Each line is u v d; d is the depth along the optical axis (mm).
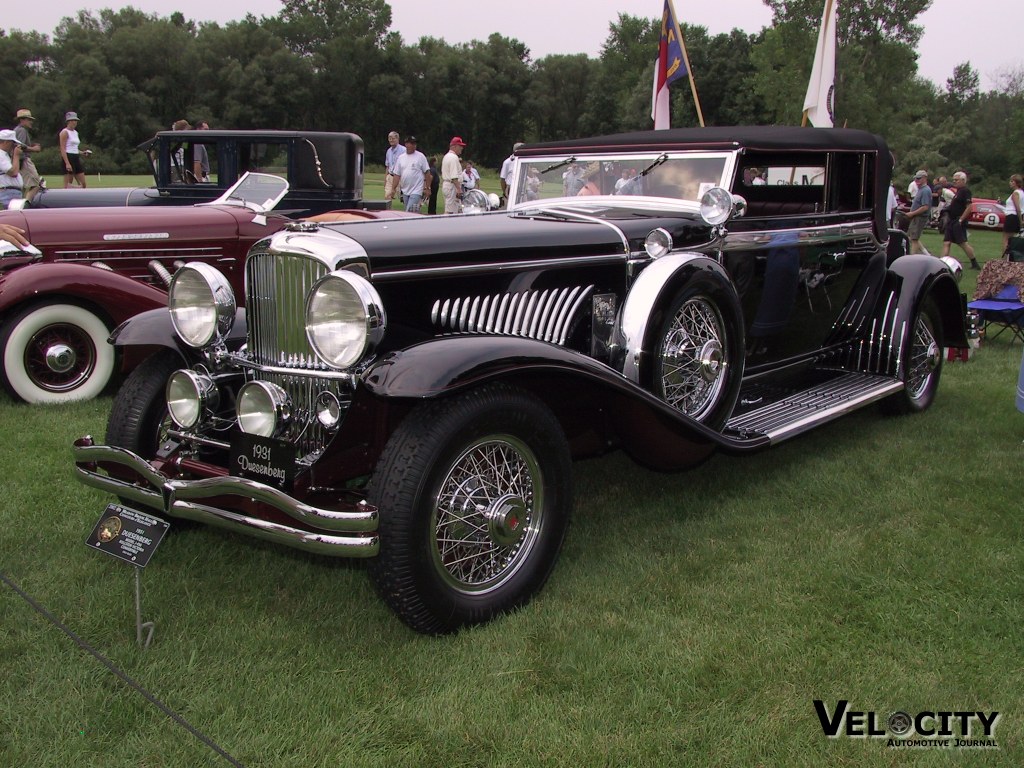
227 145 9359
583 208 4434
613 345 3707
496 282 3465
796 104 34531
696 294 3789
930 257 5488
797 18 36531
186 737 2336
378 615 3031
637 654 2775
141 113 57125
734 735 2379
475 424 2779
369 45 62812
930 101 63594
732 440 3742
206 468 3107
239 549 3559
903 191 22672
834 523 3850
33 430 5012
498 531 2924
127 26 65438
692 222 4031
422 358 2711
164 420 3502
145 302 5660
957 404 5887
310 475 2857
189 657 2738
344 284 2781
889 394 5008
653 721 2439
